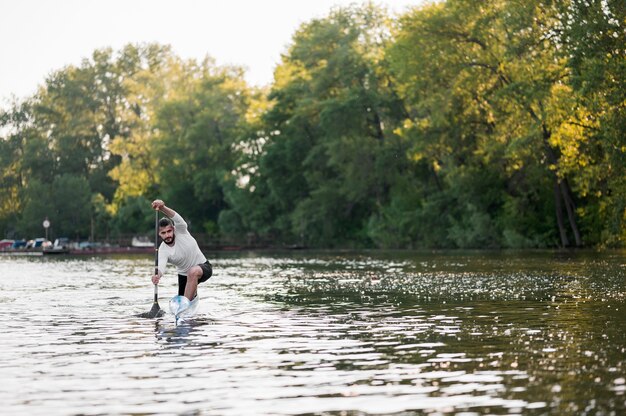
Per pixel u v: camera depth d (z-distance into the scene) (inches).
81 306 1001.5
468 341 660.1
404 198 4220.0
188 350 622.8
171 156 6043.3
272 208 5246.1
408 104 4244.6
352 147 4370.1
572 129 2610.7
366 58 4584.2
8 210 7662.4
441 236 3983.8
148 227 6151.6
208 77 6195.9
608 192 2987.2
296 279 1565.0
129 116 7258.9
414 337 688.4
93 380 503.5
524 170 3595.0
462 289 1226.6
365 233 4552.2
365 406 431.2
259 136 5246.1
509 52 2819.9
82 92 7480.3
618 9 2471.7
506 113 3211.1
